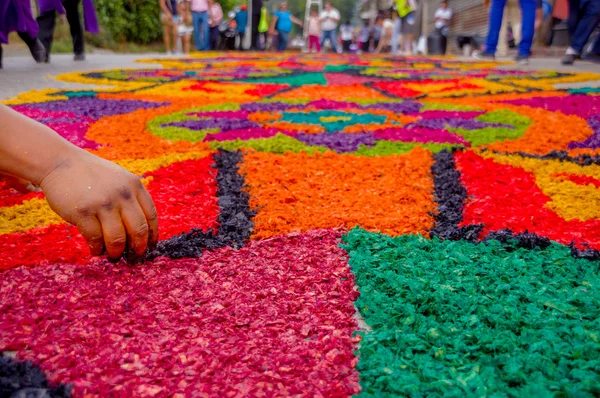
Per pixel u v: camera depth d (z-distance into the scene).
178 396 1.27
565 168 3.41
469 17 21.67
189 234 2.23
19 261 1.97
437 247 2.17
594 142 4.16
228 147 3.85
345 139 4.17
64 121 4.67
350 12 52.34
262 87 7.96
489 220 2.52
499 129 4.59
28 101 5.82
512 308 1.63
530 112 5.37
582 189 2.96
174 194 2.83
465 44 17.47
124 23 18.44
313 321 1.61
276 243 2.22
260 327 1.58
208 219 2.48
